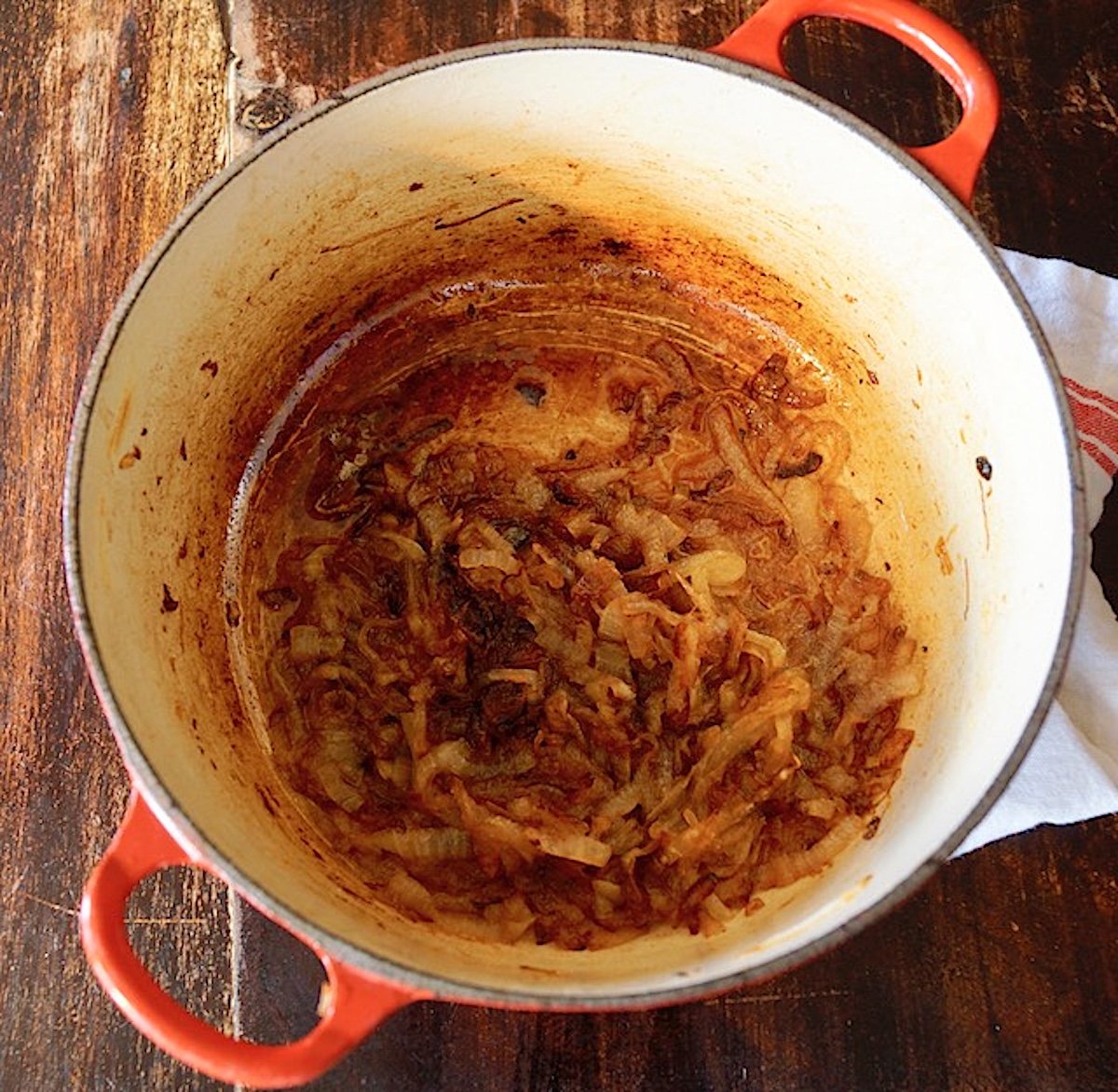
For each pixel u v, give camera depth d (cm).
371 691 48
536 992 33
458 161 47
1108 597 49
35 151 53
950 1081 45
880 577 50
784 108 42
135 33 54
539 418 53
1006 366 42
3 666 48
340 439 52
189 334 44
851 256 47
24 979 45
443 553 50
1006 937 46
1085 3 56
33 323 51
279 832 42
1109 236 53
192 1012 45
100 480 40
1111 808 45
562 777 46
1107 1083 45
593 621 48
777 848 45
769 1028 45
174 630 45
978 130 42
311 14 54
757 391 54
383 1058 45
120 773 47
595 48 42
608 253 54
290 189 44
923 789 42
